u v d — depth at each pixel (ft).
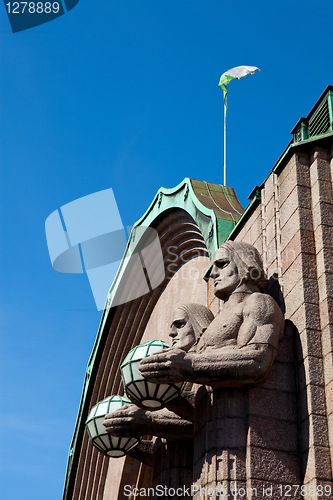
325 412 26.14
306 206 30.78
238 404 27.22
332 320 27.35
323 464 25.03
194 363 26.94
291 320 28.89
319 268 28.94
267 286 30.83
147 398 30.22
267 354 27.02
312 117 33.76
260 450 25.93
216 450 26.48
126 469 49.85
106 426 32.96
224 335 28.09
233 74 53.78
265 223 34.01
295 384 27.61
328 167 31.48
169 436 33.81
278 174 33.73
